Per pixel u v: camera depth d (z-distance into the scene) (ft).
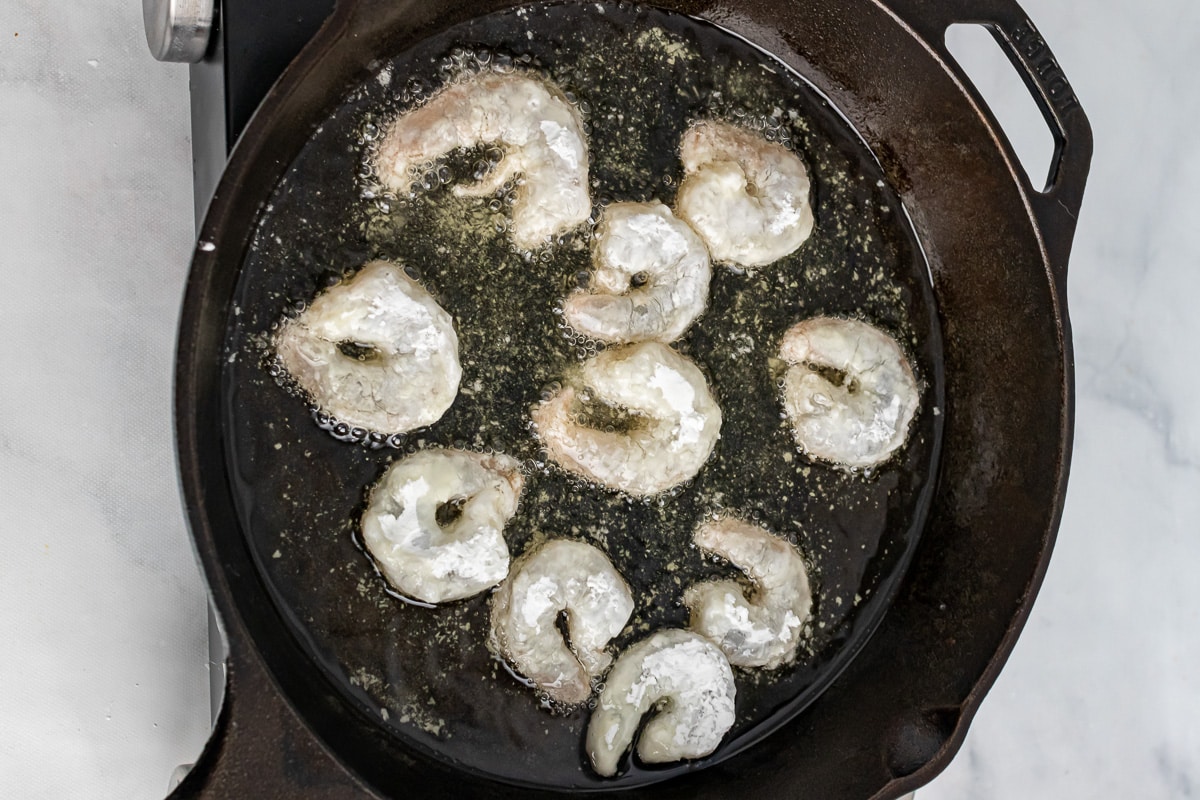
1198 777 2.45
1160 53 2.41
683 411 1.97
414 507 1.89
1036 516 2.00
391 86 1.94
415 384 1.89
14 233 2.06
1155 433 2.43
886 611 2.12
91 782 2.07
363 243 1.92
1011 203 2.01
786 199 2.03
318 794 1.75
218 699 2.01
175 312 2.12
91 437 2.08
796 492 2.08
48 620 2.06
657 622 2.02
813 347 2.05
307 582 1.89
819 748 2.05
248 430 1.87
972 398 2.11
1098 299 2.41
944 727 1.99
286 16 1.87
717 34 2.07
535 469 1.98
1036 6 2.38
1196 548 2.44
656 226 1.97
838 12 2.01
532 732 1.96
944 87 2.00
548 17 2.00
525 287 1.98
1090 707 2.42
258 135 1.74
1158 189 2.42
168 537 2.11
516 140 1.94
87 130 2.09
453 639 1.94
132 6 2.10
